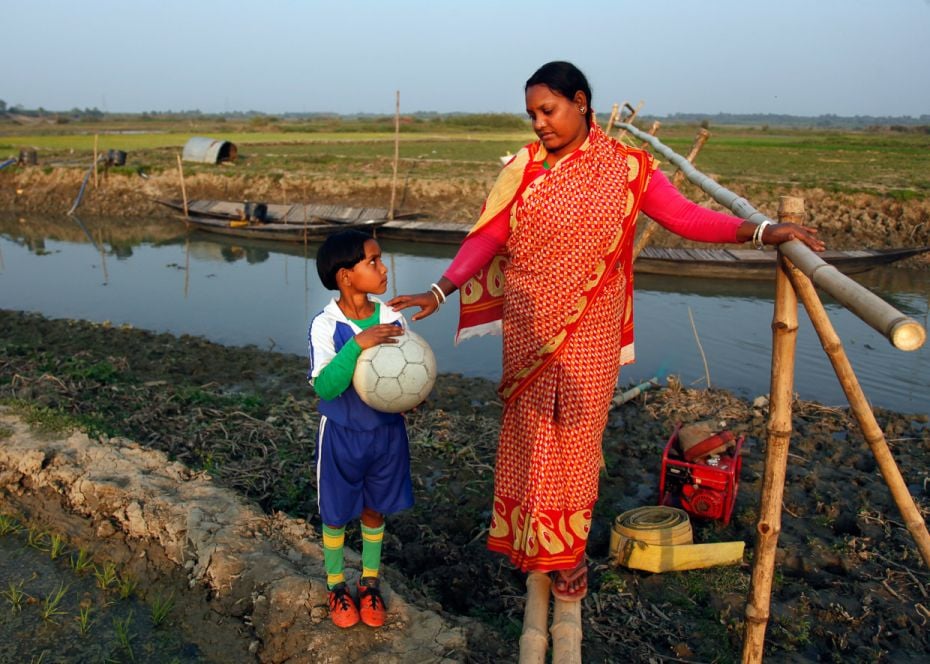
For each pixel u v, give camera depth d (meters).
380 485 3.65
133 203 29.11
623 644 4.54
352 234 3.31
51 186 30.39
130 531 5.10
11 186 30.80
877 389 10.28
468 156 36.69
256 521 4.99
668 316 14.12
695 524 6.06
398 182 26.80
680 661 4.41
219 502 5.27
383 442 3.52
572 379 2.93
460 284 3.04
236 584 4.39
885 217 20.58
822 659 4.58
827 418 8.73
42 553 5.07
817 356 11.73
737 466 6.22
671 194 2.93
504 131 70.50
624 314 3.21
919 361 11.44
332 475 3.56
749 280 16.84
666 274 17.20
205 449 7.21
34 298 16.14
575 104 2.72
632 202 2.87
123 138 53.56
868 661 4.52
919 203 20.52
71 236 24.69
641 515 5.70
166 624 4.33
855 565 5.56
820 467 7.29
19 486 5.82
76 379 9.48
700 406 9.05
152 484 5.53
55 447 6.12
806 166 30.59
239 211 24.95
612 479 7.05
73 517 5.41
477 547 5.71
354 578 4.37
